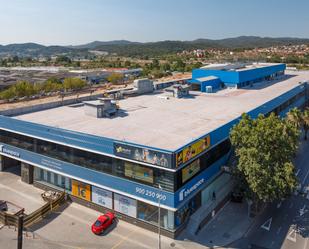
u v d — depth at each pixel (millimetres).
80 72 197250
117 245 37906
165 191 38031
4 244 38188
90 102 57844
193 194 41375
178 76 163125
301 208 46125
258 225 41969
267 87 88938
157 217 40188
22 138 52719
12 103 115125
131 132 46344
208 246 37562
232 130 43938
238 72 85438
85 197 47000
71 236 39812
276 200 48031
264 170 38750
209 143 43656
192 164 40938
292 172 39594
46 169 50031
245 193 41719
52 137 47719
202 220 41281
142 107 63406
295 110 67000
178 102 68438
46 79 177375
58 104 66438
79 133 44438
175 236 39000
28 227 41719
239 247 37406
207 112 58500
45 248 37406
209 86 81375
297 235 39750
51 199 47031
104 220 40844
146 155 38312
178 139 42969
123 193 41750
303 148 72062
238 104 65625
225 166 47812
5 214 42875
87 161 45000
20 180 55625
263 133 39875
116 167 42125
